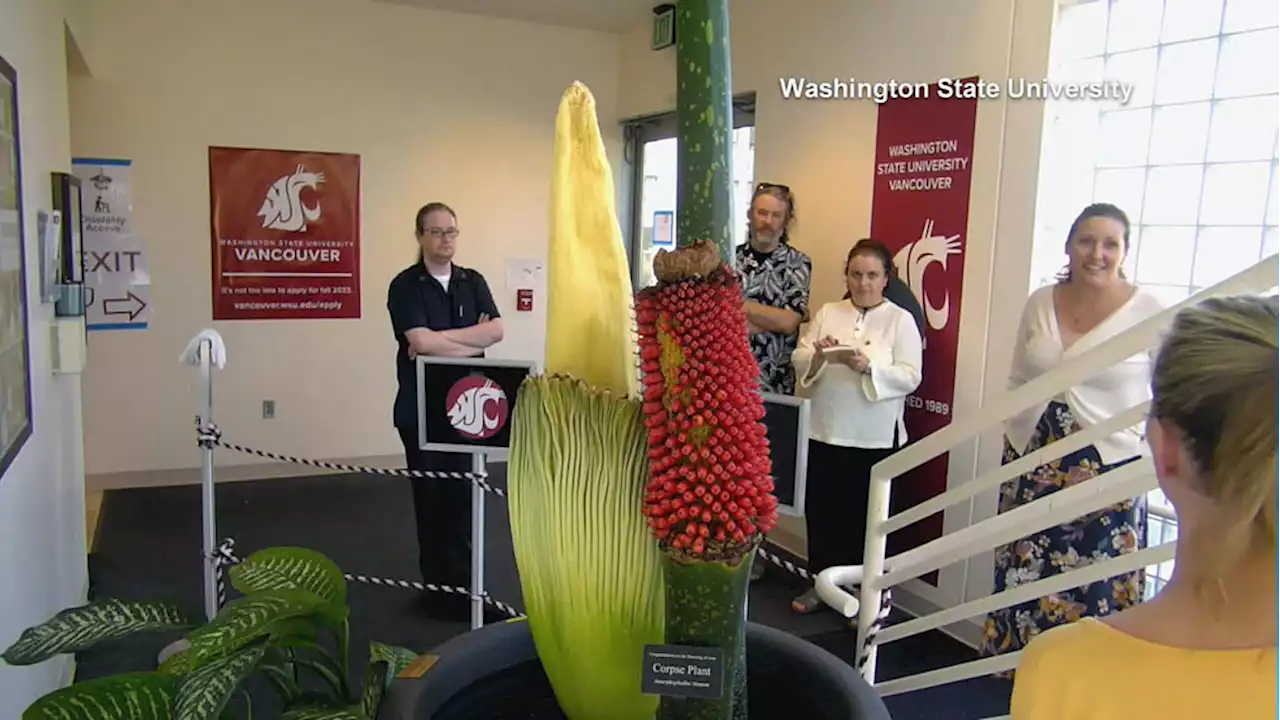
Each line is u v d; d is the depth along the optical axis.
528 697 0.92
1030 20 2.89
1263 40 2.37
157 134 4.64
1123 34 2.72
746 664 0.85
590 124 0.74
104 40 4.48
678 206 0.73
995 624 2.74
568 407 0.71
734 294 0.66
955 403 3.22
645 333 0.67
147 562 3.76
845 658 3.05
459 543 3.33
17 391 1.87
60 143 2.90
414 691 0.82
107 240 4.60
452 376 2.50
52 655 1.16
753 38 4.22
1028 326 2.66
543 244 5.59
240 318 4.92
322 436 5.18
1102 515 2.46
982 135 3.07
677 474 0.65
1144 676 0.70
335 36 4.93
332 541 4.12
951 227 3.21
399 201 5.19
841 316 3.30
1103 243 2.43
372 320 5.21
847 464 3.27
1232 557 0.66
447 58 5.19
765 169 4.19
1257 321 0.66
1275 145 2.35
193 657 0.98
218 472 4.98
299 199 4.95
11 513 1.82
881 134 3.49
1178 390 0.68
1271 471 0.62
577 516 0.72
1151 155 2.66
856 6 3.58
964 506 3.12
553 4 4.94
